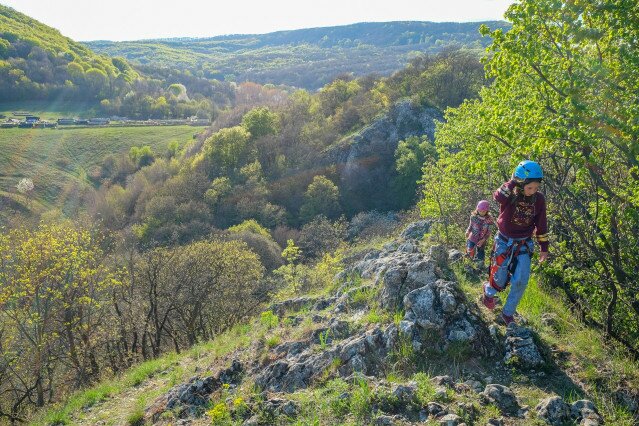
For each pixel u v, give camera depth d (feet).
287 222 226.17
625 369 17.79
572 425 14.97
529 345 18.79
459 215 40.88
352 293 27.27
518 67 23.61
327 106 328.29
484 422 15.21
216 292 91.50
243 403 19.25
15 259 72.38
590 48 23.63
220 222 214.48
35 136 347.56
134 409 25.81
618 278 22.35
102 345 83.35
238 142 264.52
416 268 23.49
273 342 25.68
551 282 27.86
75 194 279.08
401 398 16.72
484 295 20.24
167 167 278.26
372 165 256.73
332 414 17.17
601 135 19.61
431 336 19.75
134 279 88.22
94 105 481.46
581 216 24.03
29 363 74.84
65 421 28.94
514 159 24.85
